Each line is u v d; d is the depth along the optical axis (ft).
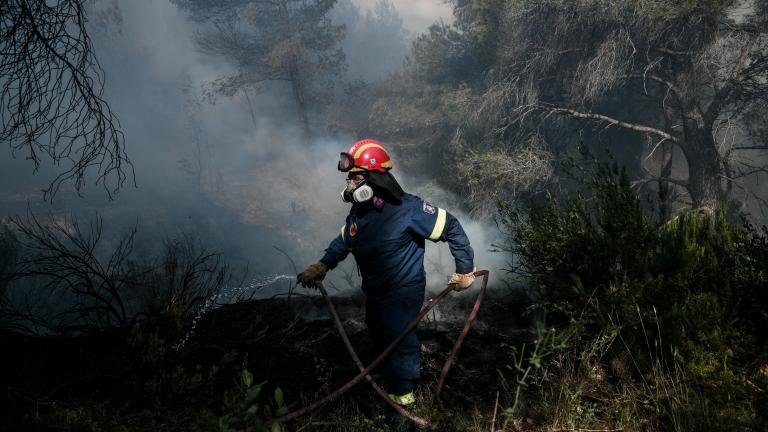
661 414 9.38
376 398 11.25
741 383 9.31
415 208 10.25
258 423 6.95
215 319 14.43
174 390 10.48
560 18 57.47
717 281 11.35
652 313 10.56
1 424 8.99
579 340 11.06
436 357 13.05
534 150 64.13
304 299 16.28
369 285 10.49
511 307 15.52
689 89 62.03
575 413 9.50
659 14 50.44
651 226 12.82
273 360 12.69
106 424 9.18
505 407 10.09
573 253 12.86
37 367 10.87
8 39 12.69
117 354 11.80
